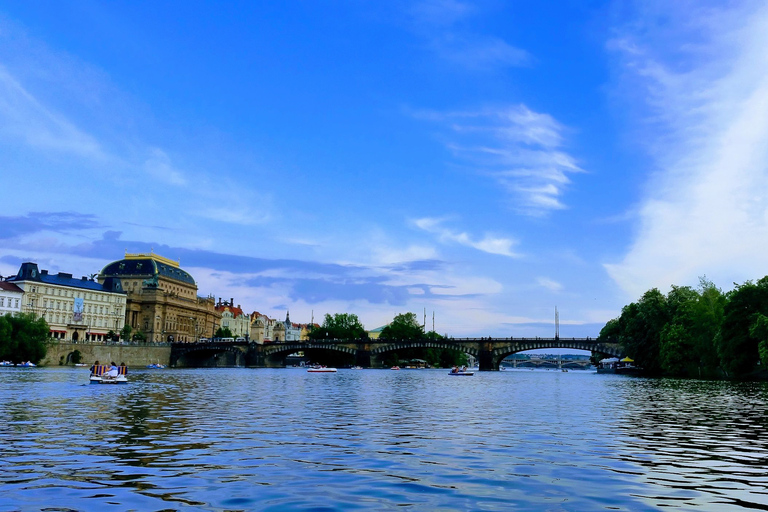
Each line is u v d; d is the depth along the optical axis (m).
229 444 28.48
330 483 20.27
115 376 87.31
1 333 169.25
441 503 17.84
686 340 133.75
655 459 25.12
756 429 35.75
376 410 48.56
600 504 17.84
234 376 138.12
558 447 28.30
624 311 179.62
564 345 191.12
